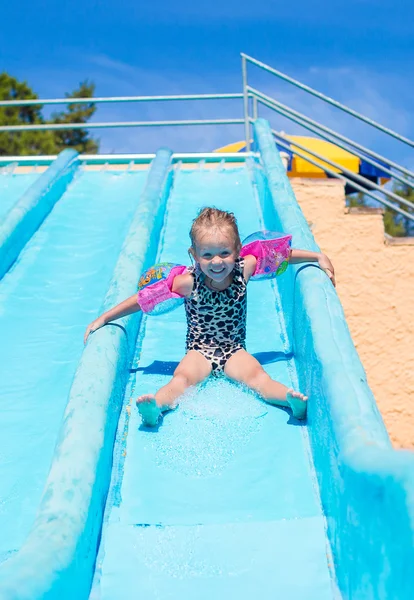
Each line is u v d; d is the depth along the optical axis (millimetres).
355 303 8648
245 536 2703
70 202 7043
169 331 4465
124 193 7316
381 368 8633
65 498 2559
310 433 3268
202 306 3863
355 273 8648
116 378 3504
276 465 3129
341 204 8664
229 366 3785
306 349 3518
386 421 8633
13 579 1989
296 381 3822
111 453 3182
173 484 3031
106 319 3875
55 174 7090
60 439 2938
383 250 8625
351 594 2352
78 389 3236
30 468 3312
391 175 8430
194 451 3244
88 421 3018
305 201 8695
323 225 8664
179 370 3740
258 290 4934
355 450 2420
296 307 3955
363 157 8523
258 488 2984
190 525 2764
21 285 5359
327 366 2984
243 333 3945
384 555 2094
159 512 2854
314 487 2975
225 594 2471
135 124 8773
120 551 2670
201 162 7883
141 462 3178
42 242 6090
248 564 2592
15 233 5730
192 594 2479
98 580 2555
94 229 6426
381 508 2127
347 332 3299
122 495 2967
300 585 2504
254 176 7344
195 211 6621
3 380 4121
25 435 3578
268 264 4039
